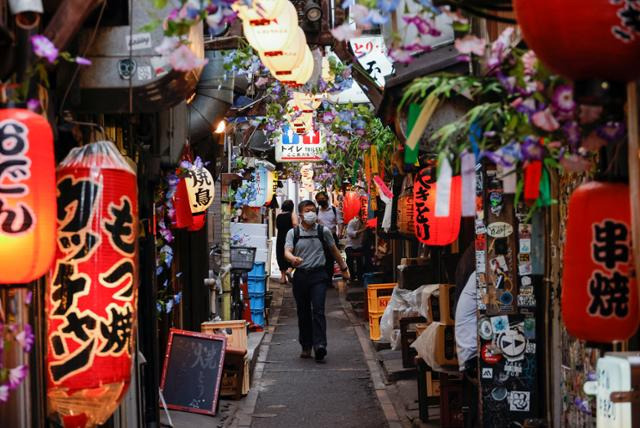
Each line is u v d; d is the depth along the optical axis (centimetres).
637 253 397
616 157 487
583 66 377
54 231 427
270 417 1166
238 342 1283
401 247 1975
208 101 984
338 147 1855
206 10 482
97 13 616
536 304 809
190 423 1041
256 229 1934
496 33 713
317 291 1568
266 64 790
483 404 815
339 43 957
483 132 469
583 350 655
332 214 2759
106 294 494
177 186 1026
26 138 411
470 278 870
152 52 620
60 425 605
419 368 1059
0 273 418
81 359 491
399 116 780
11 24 500
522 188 507
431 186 842
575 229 450
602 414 450
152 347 907
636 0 362
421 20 468
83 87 620
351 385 1369
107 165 499
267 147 2138
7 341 457
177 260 1326
